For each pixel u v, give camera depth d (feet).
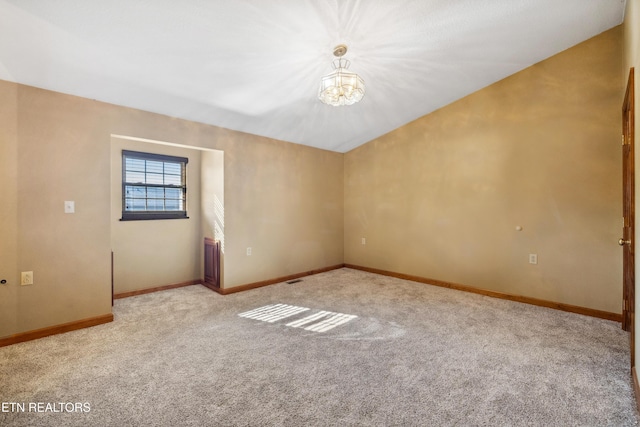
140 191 12.93
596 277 9.88
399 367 6.84
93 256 9.29
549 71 10.64
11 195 8.01
